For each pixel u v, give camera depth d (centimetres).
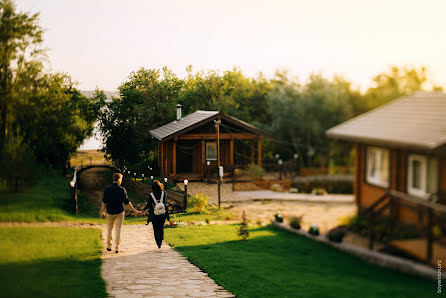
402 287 215
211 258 620
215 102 2684
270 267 432
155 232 746
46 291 378
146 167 2552
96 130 725
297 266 308
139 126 2325
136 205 1734
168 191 1709
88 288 435
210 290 458
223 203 1348
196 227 1041
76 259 553
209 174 2209
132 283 493
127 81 2716
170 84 2861
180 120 2578
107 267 574
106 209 711
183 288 471
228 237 855
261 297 373
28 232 515
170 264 608
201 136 2238
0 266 398
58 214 884
